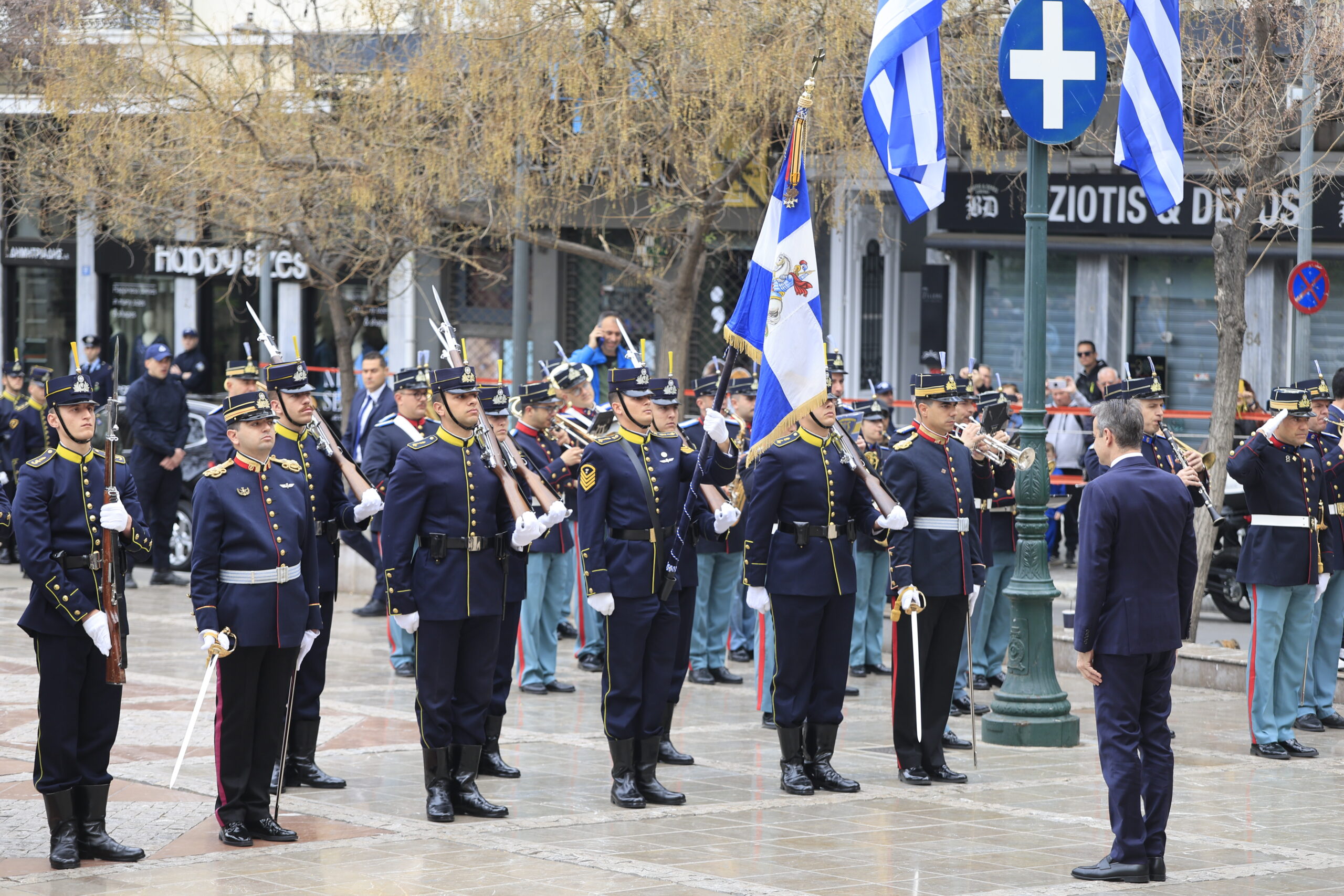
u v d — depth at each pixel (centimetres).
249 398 1109
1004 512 1800
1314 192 2612
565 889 989
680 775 1334
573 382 1766
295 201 2372
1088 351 2784
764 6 2086
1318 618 1606
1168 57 1648
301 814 1179
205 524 1087
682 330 2288
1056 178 2925
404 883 997
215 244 3328
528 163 2269
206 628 1070
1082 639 1052
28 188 2625
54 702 1038
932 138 1560
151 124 2431
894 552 1309
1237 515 2169
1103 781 1333
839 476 1280
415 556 1197
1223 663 1780
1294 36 1989
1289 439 1482
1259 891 1017
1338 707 1702
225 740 1086
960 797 1270
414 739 1438
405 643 1764
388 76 2305
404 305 3484
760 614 1536
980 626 1811
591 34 2161
